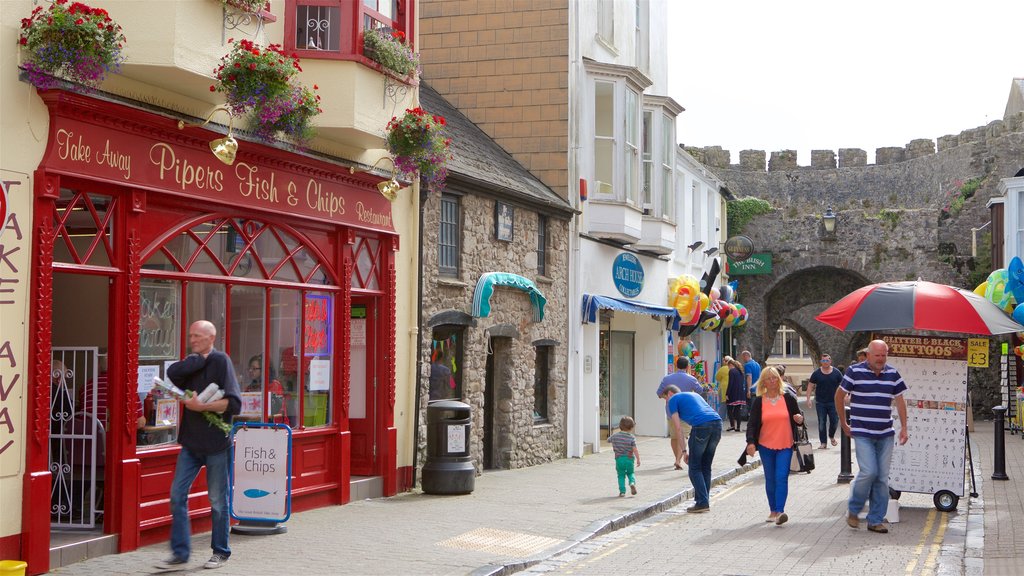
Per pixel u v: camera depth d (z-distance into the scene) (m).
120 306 9.09
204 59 9.27
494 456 17.28
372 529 10.74
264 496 10.06
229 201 10.42
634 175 21.67
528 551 9.90
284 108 10.21
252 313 11.07
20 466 8.07
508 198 17.03
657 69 25.92
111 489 9.07
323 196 12.00
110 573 8.23
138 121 9.10
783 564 9.34
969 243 35.50
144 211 9.25
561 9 20.06
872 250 36.31
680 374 17.17
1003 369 29.25
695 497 13.12
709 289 27.31
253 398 11.06
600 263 21.23
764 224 37.25
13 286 8.02
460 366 15.82
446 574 8.65
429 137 12.49
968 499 13.75
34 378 8.15
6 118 7.98
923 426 12.74
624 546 10.51
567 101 19.95
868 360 11.36
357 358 13.52
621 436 13.94
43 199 8.22
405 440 13.87
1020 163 35.50
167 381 9.74
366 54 11.88
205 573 8.35
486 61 20.48
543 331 18.69
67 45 8.03
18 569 7.50
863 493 11.27
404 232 13.90
